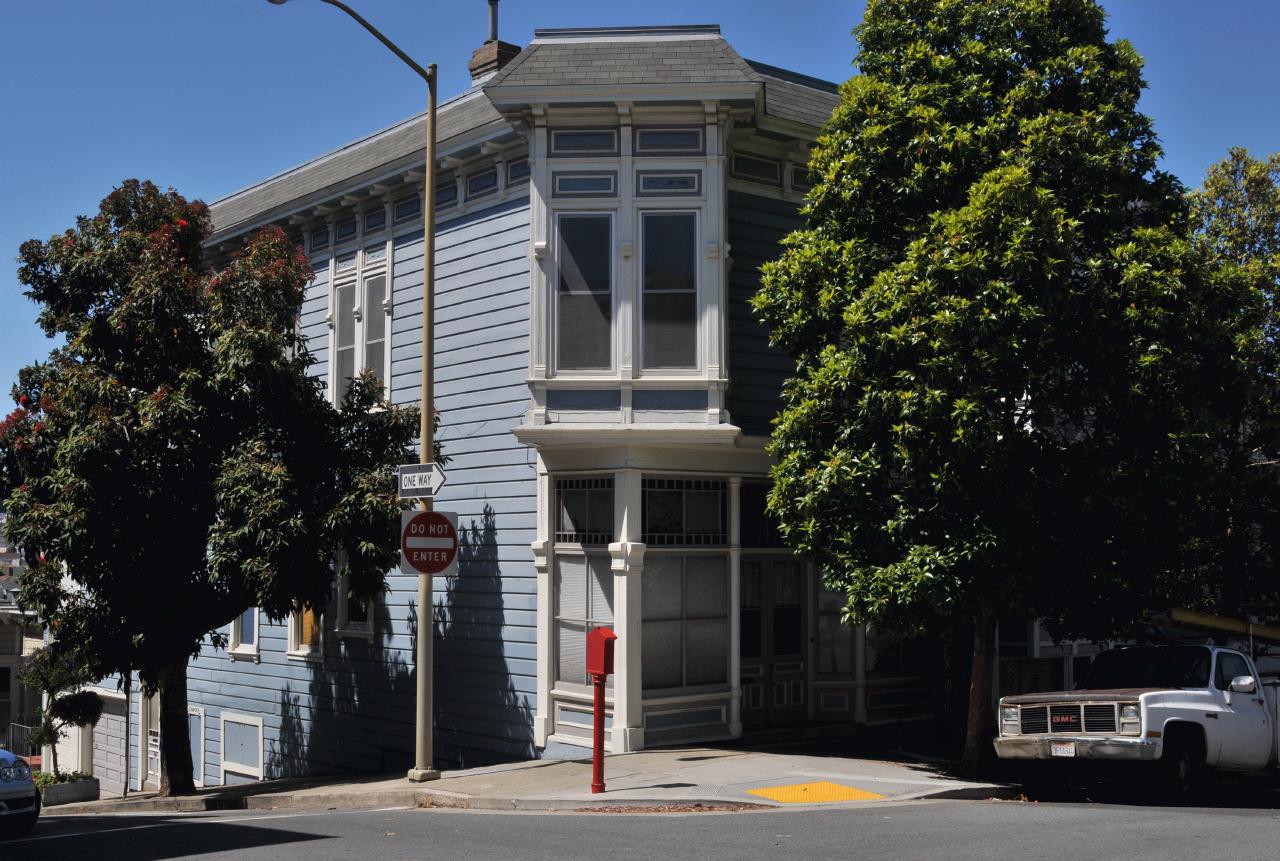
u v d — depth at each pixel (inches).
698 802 484.7
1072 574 579.8
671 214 675.4
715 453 692.1
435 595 782.5
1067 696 537.6
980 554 526.6
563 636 695.7
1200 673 562.6
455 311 781.3
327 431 700.0
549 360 672.4
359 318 857.5
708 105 666.2
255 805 639.8
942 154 565.3
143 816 598.9
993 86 589.0
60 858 401.4
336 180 900.0
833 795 496.4
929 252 539.8
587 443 664.4
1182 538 609.3
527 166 732.0
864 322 541.6
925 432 528.7
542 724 695.7
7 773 495.8
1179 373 546.6
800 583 749.9
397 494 656.4
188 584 702.5
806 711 741.9
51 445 674.8
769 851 370.6
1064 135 557.6
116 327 674.8
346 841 417.1
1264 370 677.9
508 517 732.7
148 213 728.3
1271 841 375.2
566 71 676.7
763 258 726.5
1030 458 552.4
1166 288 536.1
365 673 837.2
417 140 845.8
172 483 680.4
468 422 765.3
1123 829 400.8
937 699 737.6
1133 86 587.2
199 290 712.4
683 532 687.7
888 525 540.7
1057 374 560.4
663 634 674.2
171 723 731.4
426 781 589.3
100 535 654.5
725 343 669.9
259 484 641.0
